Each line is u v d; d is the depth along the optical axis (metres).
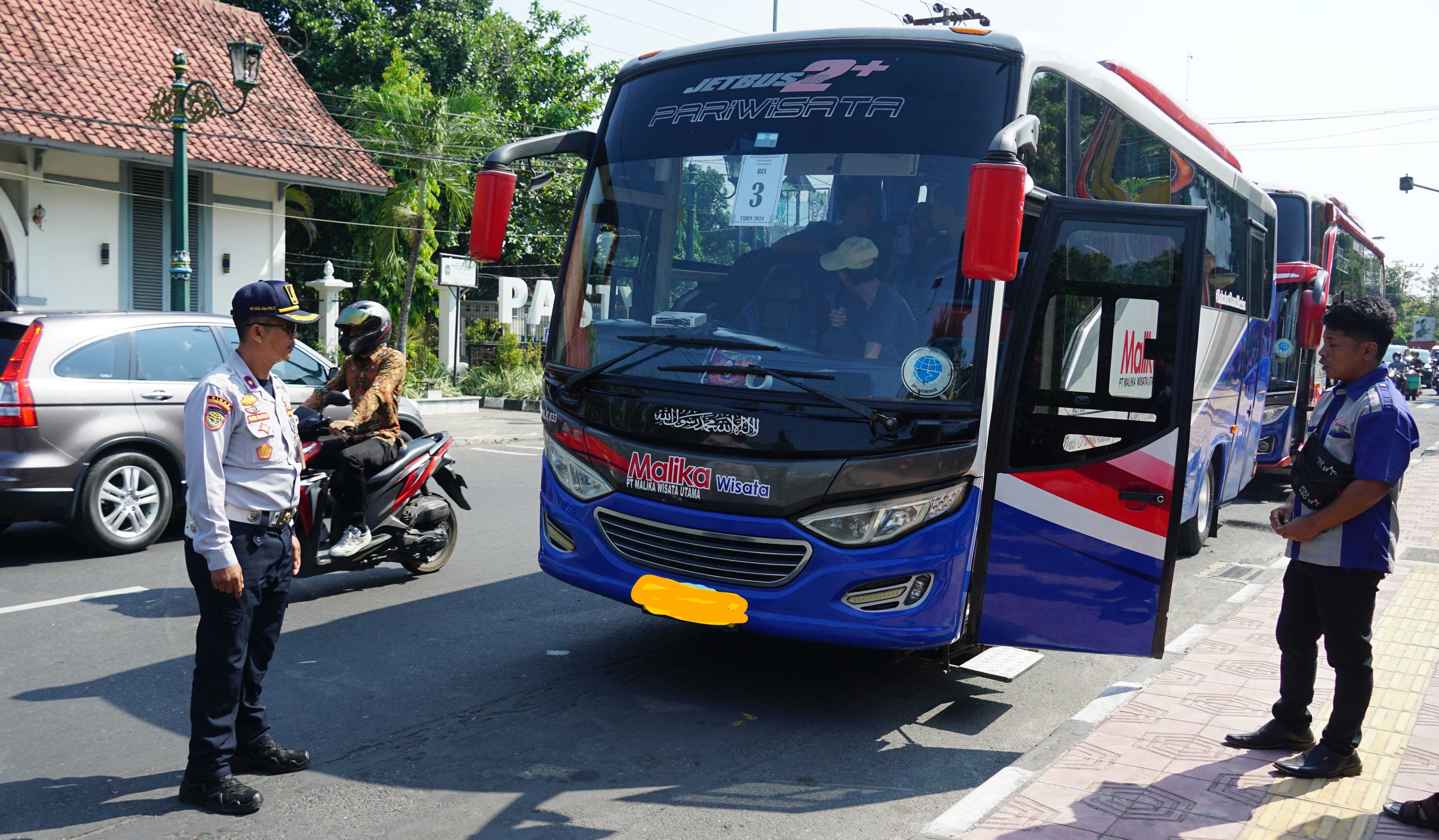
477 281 25.81
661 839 3.80
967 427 4.66
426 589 7.35
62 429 7.67
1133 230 4.84
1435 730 4.76
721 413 4.84
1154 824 3.76
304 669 5.57
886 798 4.23
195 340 8.68
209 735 3.89
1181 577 8.64
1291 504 4.32
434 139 25.03
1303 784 4.14
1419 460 17.14
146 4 20.41
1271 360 11.06
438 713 5.00
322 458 6.73
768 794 4.23
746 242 5.17
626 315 5.40
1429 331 55.69
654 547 5.06
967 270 4.11
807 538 4.70
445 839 3.74
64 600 6.76
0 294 16.69
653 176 5.52
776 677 5.71
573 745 4.66
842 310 4.87
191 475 3.75
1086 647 4.91
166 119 15.39
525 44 34.88
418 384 22.89
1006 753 4.78
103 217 17.80
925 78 5.11
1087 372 4.85
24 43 17.72
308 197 25.52
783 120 5.27
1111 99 6.09
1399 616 6.76
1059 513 4.87
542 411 5.66
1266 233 10.35
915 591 4.73
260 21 22.05
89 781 4.15
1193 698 5.20
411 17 30.55
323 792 4.10
